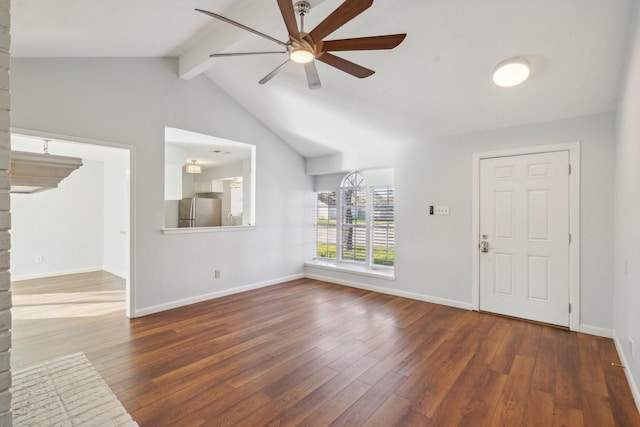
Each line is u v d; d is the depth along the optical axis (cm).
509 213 364
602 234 311
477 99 330
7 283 82
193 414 192
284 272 542
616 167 293
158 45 337
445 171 409
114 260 598
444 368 247
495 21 247
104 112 331
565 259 331
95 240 625
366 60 313
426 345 288
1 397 81
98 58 328
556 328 330
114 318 354
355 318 359
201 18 289
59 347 280
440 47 281
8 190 82
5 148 81
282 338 303
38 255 558
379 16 264
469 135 389
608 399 209
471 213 388
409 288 443
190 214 725
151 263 371
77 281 529
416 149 436
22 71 281
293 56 221
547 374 239
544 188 342
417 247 434
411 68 312
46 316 360
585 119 319
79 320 347
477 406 201
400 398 209
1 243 81
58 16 217
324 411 196
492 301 375
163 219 382
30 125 285
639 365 200
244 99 455
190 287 409
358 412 195
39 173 144
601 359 262
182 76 388
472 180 387
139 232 360
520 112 336
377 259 510
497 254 371
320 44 219
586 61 261
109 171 615
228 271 455
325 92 383
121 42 301
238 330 321
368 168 501
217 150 571
